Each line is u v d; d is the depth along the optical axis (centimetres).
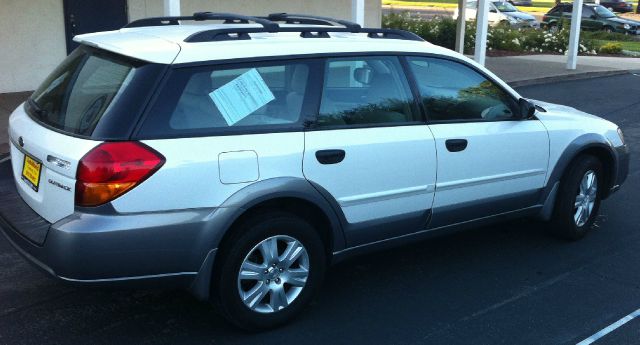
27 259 343
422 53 435
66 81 380
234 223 355
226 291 355
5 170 480
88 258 317
